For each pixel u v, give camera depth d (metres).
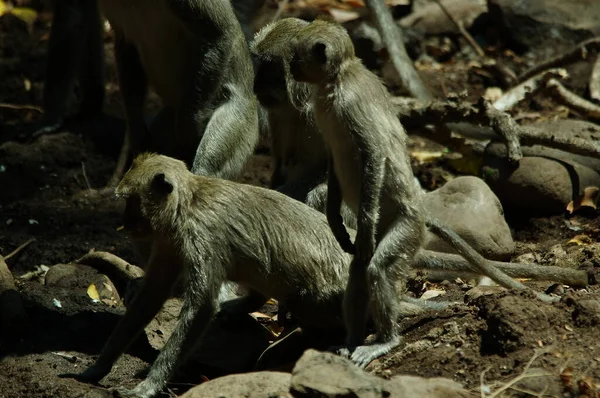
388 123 9.40
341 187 9.65
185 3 11.84
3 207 14.51
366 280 9.32
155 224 9.53
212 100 12.27
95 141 15.87
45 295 11.29
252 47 12.24
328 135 9.54
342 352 9.17
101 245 13.41
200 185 9.70
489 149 13.79
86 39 16.08
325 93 9.39
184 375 10.05
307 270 9.78
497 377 8.32
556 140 13.37
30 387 9.35
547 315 8.72
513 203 13.34
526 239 12.96
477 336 8.84
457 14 20.30
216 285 9.48
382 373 8.78
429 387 7.65
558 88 15.59
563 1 19.84
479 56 19.41
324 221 10.05
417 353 8.95
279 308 10.77
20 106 17.56
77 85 18.42
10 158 15.34
